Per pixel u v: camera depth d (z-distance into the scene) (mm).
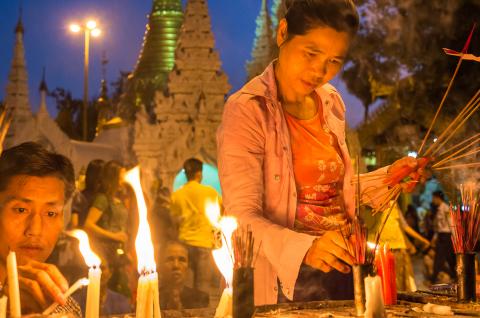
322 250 2238
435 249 11000
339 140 2861
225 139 2719
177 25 28922
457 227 2348
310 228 2748
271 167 2738
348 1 2547
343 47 2541
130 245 5906
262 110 2750
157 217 6355
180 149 18969
